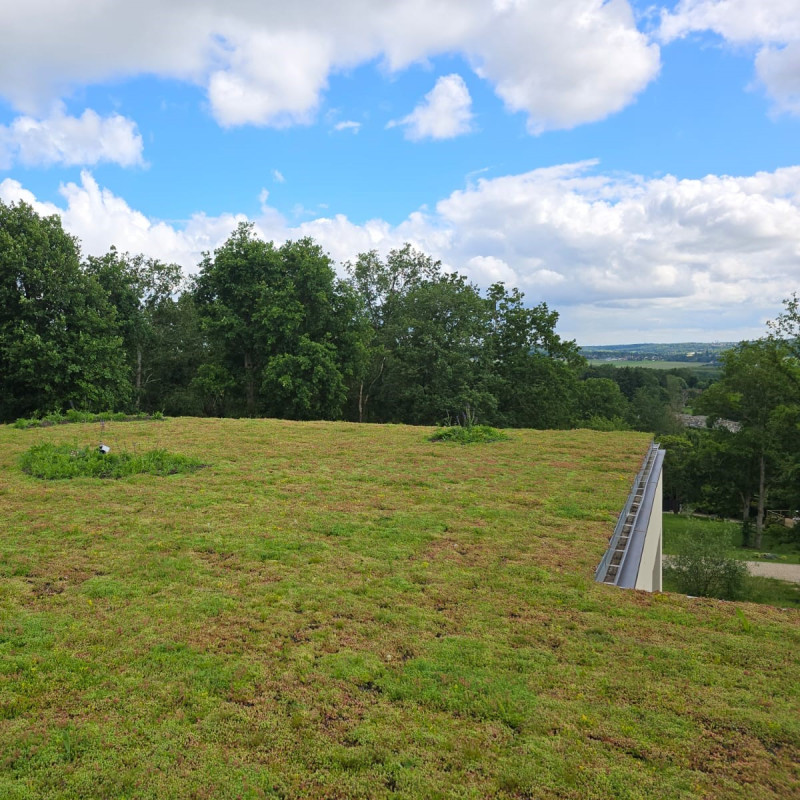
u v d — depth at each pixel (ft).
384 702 10.75
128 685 11.12
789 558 82.17
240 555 18.19
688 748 9.56
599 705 10.66
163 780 8.77
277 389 77.10
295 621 13.82
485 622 13.93
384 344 103.19
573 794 8.57
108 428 47.29
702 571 46.39
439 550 18.95
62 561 17.48
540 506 24.41
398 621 13.91
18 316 68.03
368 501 25.04
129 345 97.76
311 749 9.47
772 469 99.81
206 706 10.53
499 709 10.48
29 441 39.83
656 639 13.23
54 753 9.31
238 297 81.05
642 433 48.08
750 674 11.82
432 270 110.11
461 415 96.17
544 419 105.91
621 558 19.01
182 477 29.17
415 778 8.86
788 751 9.56
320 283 82.64
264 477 29.40
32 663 11.80
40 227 70.95
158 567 17.07
